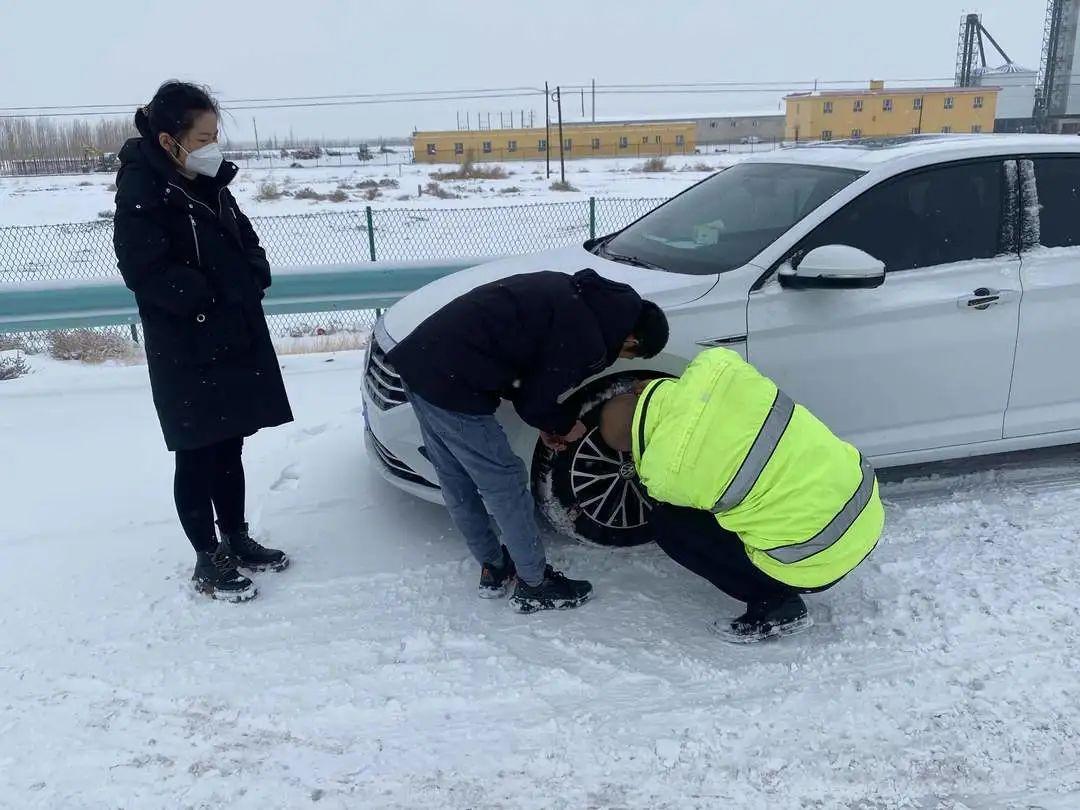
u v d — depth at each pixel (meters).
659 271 3.62
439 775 2.42
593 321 2.65
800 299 3.39
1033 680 2.70
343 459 4.49
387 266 6.64
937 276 3.53
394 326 3.58
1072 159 3.72
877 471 4.18
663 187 28.36
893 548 3.46
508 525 2.98
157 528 3.88
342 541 3.71
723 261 3.53
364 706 2.70
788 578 2.77
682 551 2.95
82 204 25.16
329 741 2.57
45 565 3.56
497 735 2.57
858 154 3.80
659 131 74.69
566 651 2.95
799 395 3.46
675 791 2.34
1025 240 3.65
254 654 2.97
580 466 3.36
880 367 3.50
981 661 2.80
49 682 2.84
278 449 4.62
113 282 6.22
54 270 12.42
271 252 13.59
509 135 73.44
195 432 3.05
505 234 14.77
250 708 2.71
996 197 3.63
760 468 2.62
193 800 2.35
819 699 2.67
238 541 3.47
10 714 2.69
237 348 3.07
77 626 3.15
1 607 3.26
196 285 2.89
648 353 2.84
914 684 2.71
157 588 3.39
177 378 3.00
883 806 2.28
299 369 6.18
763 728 2.56
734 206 3.94
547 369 2.66
